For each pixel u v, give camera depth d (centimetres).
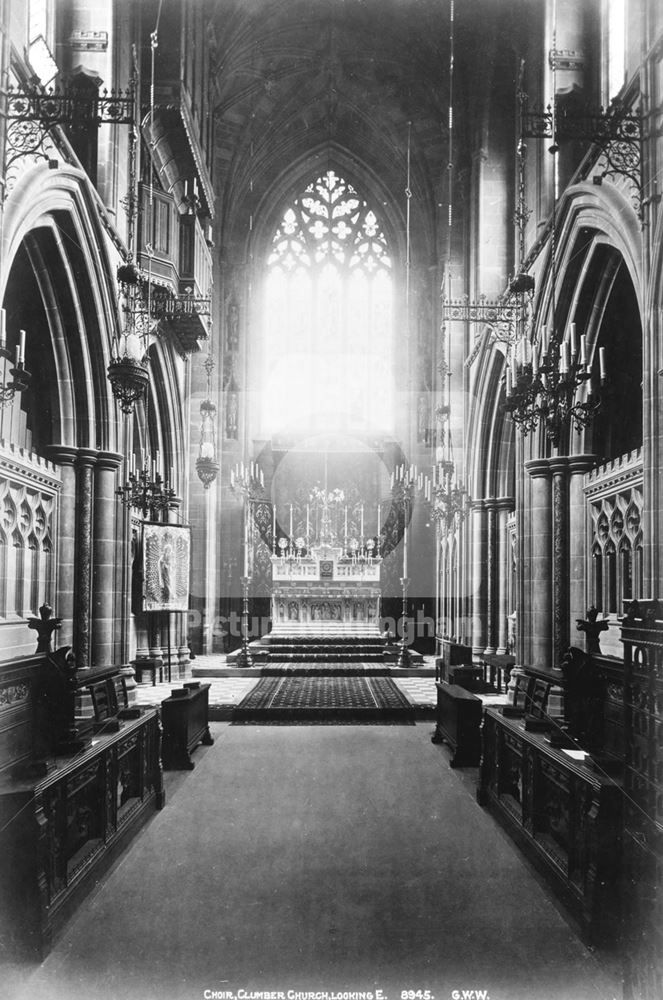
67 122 885
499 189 1925
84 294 1219
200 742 1152
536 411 923
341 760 1060
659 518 851
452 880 629
